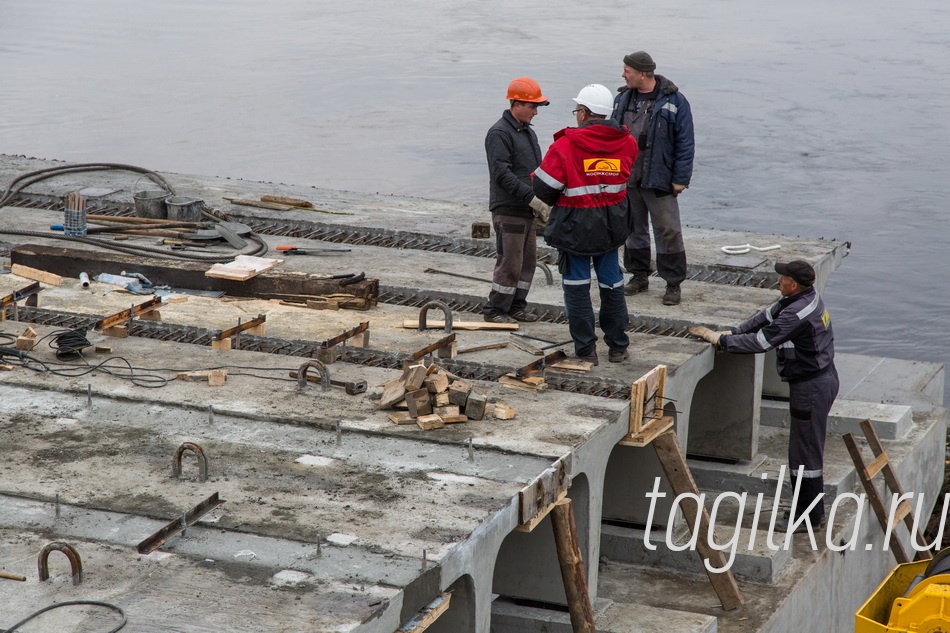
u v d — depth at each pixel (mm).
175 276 13414
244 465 8961
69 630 6625
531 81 11906
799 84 54500
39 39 65375
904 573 10359
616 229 10820
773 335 11523
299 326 12266
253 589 7145
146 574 7289
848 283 30266
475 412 9914
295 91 52156
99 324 11664
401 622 7234
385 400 10023
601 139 10492
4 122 45031
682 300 13500
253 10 78188
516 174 12070
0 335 11555
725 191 37656
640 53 12570
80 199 15023
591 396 10617
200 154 40938
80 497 8320
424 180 37781
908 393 17391
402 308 13133
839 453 14500
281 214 16828
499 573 10508
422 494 8562
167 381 10617
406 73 56125
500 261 12328
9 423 9586
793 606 11438
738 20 74812
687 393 11695
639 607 10469
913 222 34750
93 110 47562
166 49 62906
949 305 28859
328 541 7805
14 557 7434
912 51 63875
